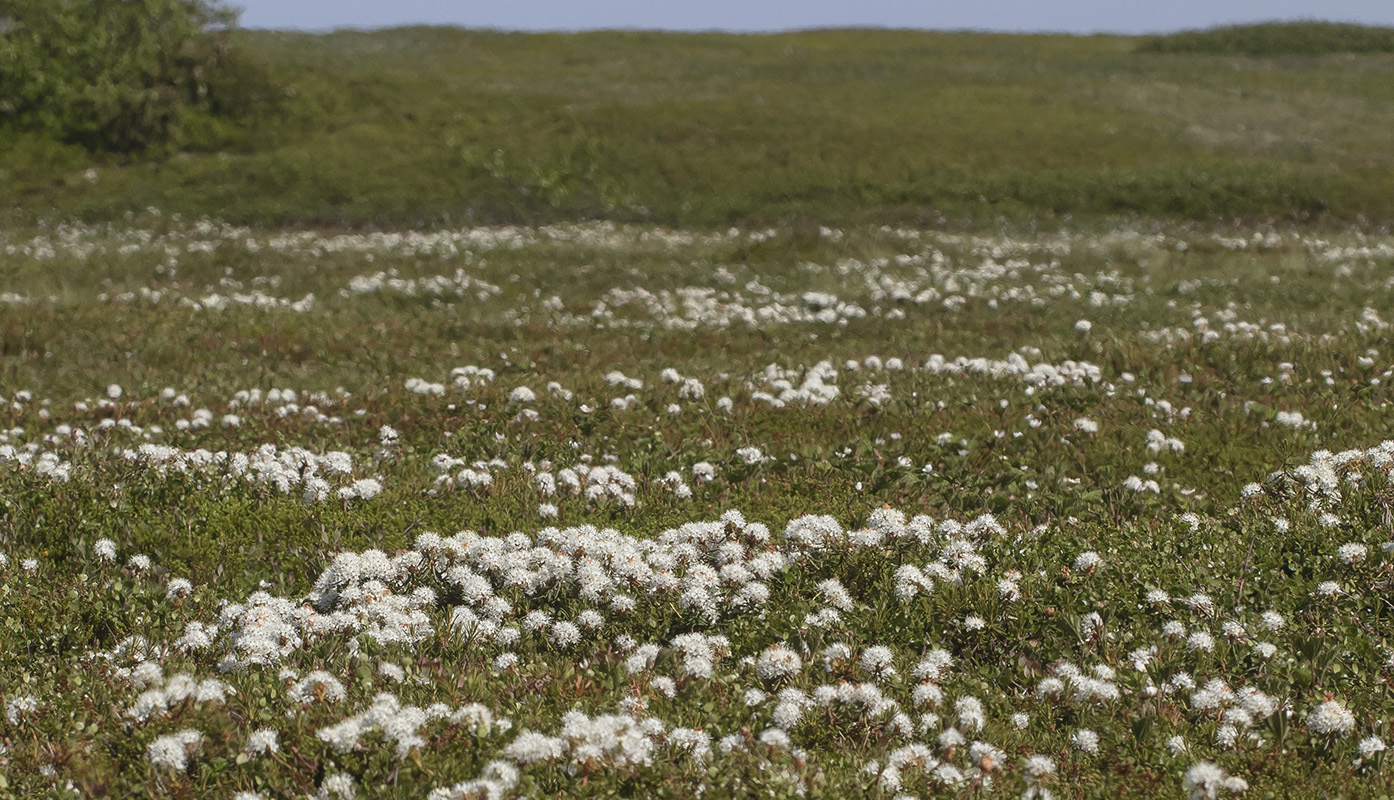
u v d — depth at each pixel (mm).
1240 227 29016
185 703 4297
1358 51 60719
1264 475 8289
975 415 10195
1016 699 4895
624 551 5914
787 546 6328
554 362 13078
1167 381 11312
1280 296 17094
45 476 7637
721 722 4551
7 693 4691
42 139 35844
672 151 37406
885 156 37062
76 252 22719
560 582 5812
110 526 6961
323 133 38500
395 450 9086
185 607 5895
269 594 6125
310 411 10531
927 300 16984
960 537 6355
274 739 4102
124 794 3932
